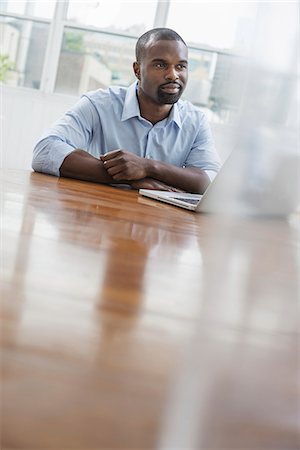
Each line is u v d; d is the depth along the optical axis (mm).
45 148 1988
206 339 427
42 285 507
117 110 2326
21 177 1582
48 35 4230
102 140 2332
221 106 4012
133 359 360
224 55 4027
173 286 593
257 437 278
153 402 300
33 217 902
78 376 319
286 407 319
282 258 870
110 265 647
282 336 465
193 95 4164
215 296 574
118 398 299
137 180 1921
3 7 4227
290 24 653
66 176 1925
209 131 2416
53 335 381
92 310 456
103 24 4219
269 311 539
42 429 257
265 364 388
